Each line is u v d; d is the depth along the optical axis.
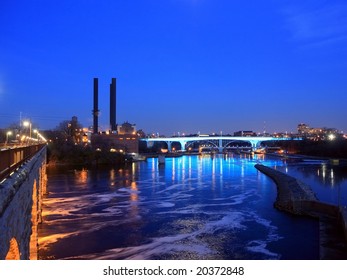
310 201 66.44
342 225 54.00
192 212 68.50
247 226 57.81
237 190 97.38
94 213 67.62
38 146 55.12
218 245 48.34
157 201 80.19
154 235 53.06
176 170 161.88
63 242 49.66
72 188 100.25
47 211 69.25
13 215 16.94
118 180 120.12
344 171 151.38
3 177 17.08
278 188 98.19
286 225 58.28
